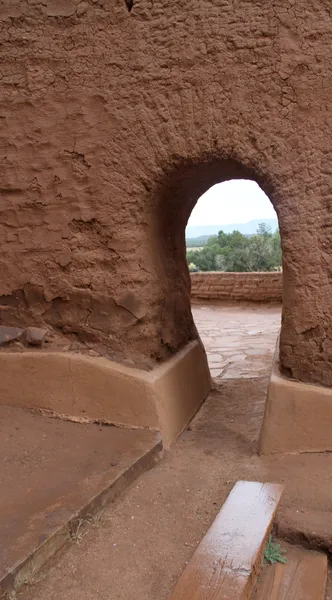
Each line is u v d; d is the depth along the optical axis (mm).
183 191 4570
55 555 2537
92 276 4176
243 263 31609
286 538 2846
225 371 6406
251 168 3762
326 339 3662
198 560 2463
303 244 3656
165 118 3885
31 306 4367
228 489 3295
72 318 4270
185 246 5453
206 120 3805
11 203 4297
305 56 3576
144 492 3258
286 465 3508
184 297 5230
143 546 2697
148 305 4180
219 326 10039
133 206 4047
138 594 2342
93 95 4039
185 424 4402
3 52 4199
